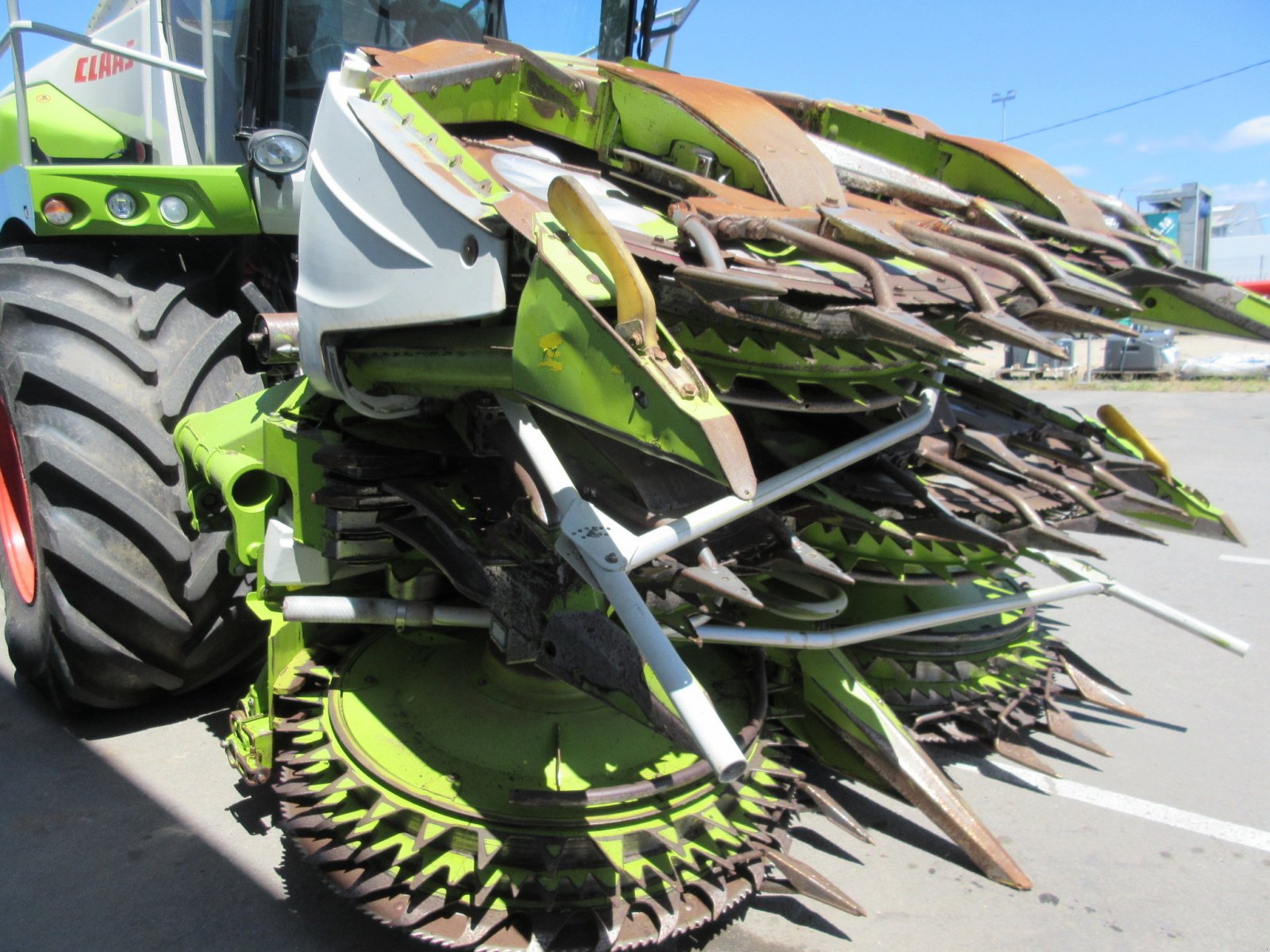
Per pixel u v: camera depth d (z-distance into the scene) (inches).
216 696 127.6
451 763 80.4
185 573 107.4
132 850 92.7
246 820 98.3
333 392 82.0
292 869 90.1
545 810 74.5
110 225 112.0
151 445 105.0
